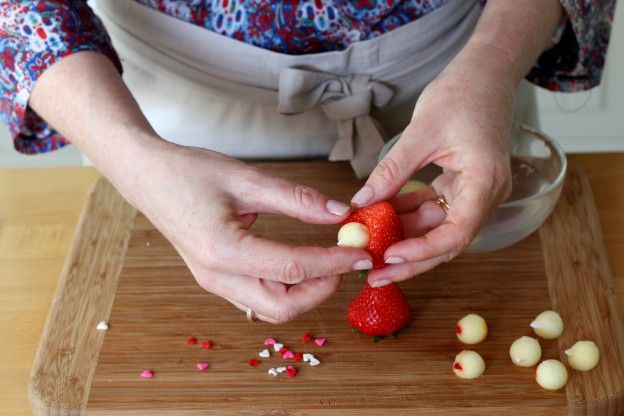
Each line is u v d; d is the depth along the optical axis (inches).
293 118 32.4
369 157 30.4
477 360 24.3
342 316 26.3
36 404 24.2
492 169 22.9
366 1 29.1
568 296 26.9
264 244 22.1
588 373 24.6
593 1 28.2
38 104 25.4
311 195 22.7
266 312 23.2
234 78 30.7
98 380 24.6
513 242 27.6
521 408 23.8
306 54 30.3
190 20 29.9
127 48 31.0
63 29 25.0
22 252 29.7
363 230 22.8
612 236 29.7
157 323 26.3
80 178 32.9
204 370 24.9
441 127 23.4
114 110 24.0
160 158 22.9
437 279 27.5
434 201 25.4
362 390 24.2
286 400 24.0
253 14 29.2
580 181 31.0
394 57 30.2
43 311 27.8
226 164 22.9
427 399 23.9
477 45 25.5
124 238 29.1
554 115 51.6
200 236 22.3
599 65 31.0
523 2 26.8
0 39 25.4
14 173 33.1
